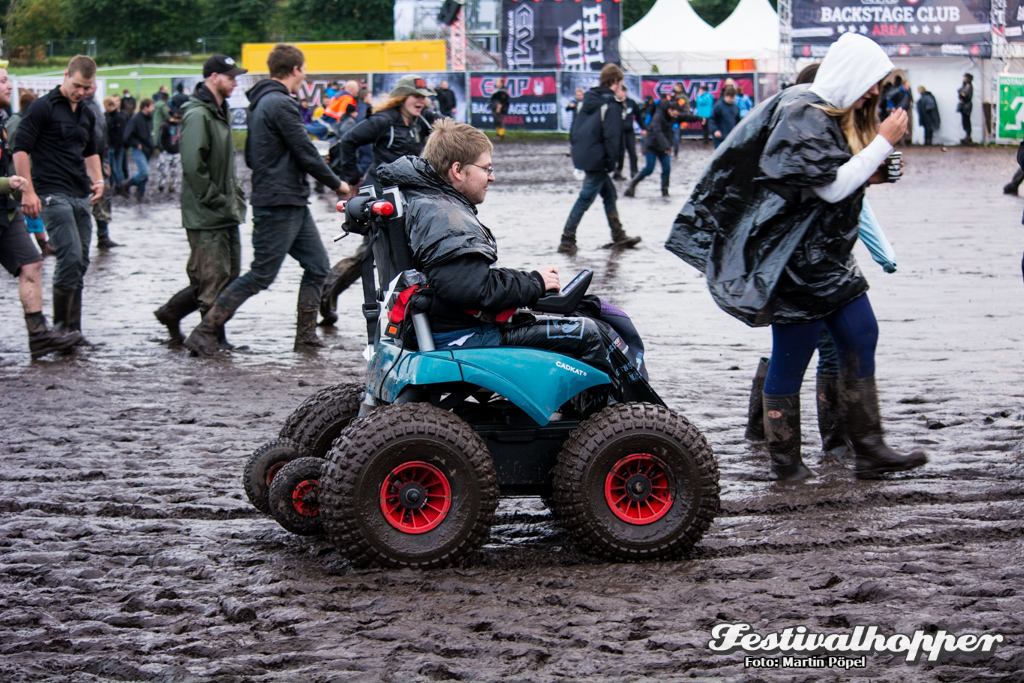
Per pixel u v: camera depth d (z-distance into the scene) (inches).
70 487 193.8
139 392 266.8
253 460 171.9
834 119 177.0
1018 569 150.0
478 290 151.5
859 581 147.1
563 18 1393.9
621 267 448.8
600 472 157.2
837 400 207.9
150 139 810.2
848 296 184.7
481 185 160.4
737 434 223.0
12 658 128.4
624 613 139.2
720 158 182.7
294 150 301.9
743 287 181.6
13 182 292.5
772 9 1476.4
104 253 524.1
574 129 495.8
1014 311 338.0
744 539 165.8
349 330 344.2
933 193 718.5
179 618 139.3
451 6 1432.1
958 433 216.7
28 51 2020.2
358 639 132.3
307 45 1368.1
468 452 154.4
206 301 315.3
